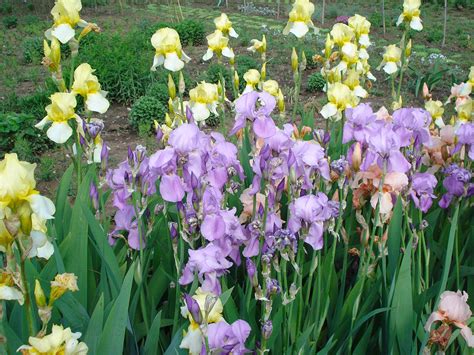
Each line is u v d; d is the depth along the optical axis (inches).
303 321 109.3
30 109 374.3
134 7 800.9
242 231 102.4
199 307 75.7
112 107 406.9
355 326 102.2
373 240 108.9
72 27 136.5
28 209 72.0
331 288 116.0
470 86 173.2
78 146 128.3
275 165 98.1
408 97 406.0
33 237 75.7
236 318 101.0
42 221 91.0
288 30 165.9
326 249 117.7
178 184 95.0
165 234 125.7
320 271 105.9
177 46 143.3
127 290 88.6
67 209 128.9
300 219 94.4
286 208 127.6
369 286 115.6
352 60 171.3
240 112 101.8
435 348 99.7
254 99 101.3
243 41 567.2
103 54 438.0
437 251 128.4
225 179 105.3
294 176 98.0
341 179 101.7
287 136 99.4
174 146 94.0
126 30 644.7
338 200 122.6
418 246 113.6
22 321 95.3
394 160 103.2
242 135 143.6
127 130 366.9
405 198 114.6
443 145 135.3
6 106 378.9
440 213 142.5
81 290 105.0
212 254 89.2
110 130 366.3
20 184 72.2
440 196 145.4
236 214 129.6
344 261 114.3
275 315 98.3
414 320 106.3
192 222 93.0
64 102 121.8
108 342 87.3
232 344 77.9
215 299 77.9
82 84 129.5
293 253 90.5
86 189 120.8
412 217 129.3
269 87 163.2
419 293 113.2
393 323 100.9
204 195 96.4
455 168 118.6
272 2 817.5
